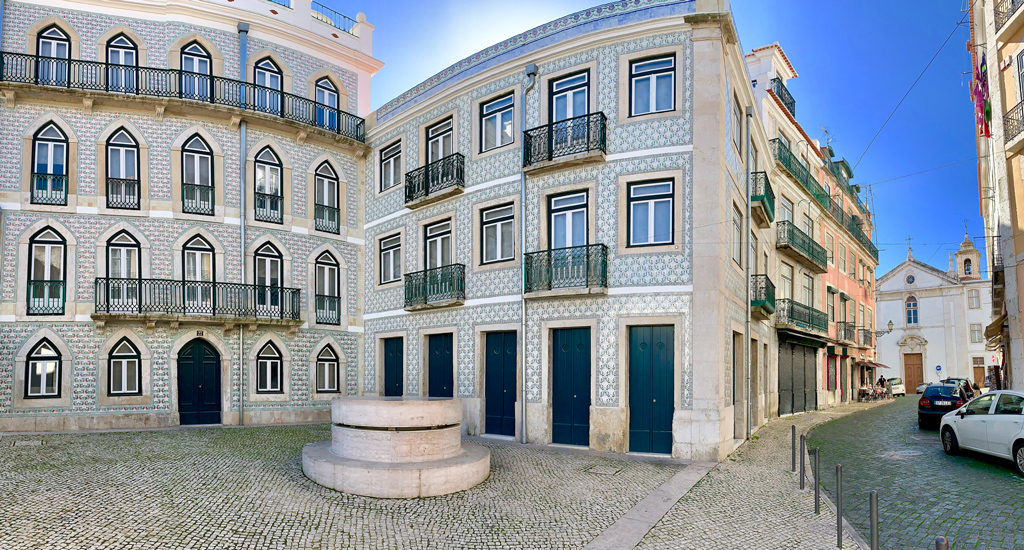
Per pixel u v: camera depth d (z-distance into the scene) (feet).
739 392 50.19
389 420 30.91
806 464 39.42
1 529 22.41
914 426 62.90
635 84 44.78
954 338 155.84
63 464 34.73
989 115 54.49
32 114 52.13
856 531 24.86
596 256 43.91
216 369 56.39
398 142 62.03
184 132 56.03
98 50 54.60
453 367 52.85
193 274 55.57
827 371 94.12
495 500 28.89
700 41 42.57
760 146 62.49
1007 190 50.14
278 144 60.39
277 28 61.11
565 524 25.45
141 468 33.88
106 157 53.78
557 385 46.19
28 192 51.55
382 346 62.28
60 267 52.13
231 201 57.41
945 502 28.71
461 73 54.08
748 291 51.98
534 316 46.93
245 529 23.62
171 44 56.44
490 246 51.11
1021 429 34.30
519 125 49.32
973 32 58.65
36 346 50.88
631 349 43.39
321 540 22.82
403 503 28.04
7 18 52.31
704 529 25.03
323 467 30.55
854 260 112.27
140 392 53.11
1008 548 22.07
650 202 43.60
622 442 42.32
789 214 77.61
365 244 65.41
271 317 57.41
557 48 47.24
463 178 53.21
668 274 42.19
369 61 68.39
